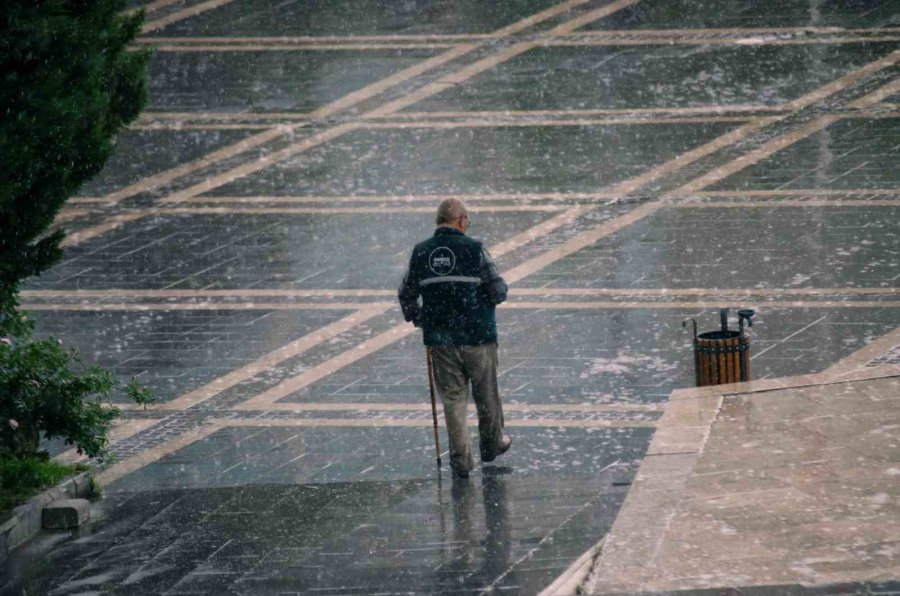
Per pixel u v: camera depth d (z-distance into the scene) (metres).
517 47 92.56
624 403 43.12
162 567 29.95
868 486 30.06
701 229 60.97
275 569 28.48
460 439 36.25
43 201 35.56
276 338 51.72
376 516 32.53
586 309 52.44
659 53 89.50
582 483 34.72
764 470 31.55
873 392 36.78
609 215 63.94
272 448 41.56
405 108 83.00
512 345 49.03
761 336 48.22
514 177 70.69
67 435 37.34
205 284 58.47
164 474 39.91
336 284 57.62
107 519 35.03
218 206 69.19
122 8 37.75
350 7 103.06
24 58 34.16
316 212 67.44
